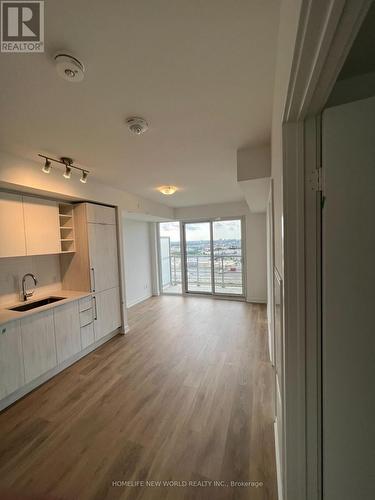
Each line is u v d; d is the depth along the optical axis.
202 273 6.48
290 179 0.98
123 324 3.97
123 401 2.26
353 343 0.94
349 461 0.98
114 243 3.88
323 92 0.78
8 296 2.83
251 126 1.90
